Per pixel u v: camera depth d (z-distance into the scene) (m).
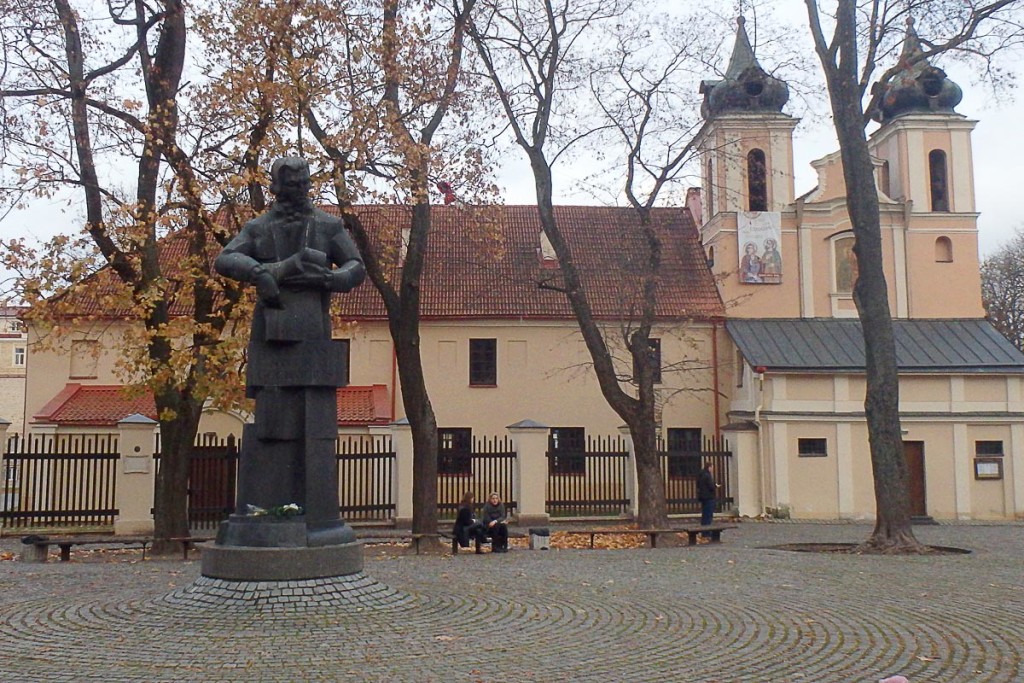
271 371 10.49
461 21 20.30
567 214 39.66
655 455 23.03
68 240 17.28
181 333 17.83
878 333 19.36
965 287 36.19
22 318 18.09
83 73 18.72
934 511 31.33
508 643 8.79
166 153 17.81
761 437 31.23
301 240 10.77
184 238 18.61
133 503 24.67
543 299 35.69
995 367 32.16
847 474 31.11
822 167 36.75
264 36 17.91
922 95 36.78
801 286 35.94
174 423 19.00
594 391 35.16
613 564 15.73
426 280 36.22
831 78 19.97
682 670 7.92
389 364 34.75
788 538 23.67
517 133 23.53
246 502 10.48
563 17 22.78
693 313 35.22
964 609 11.06
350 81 18.34
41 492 25.36
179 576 13.48
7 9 17.42
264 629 9.07
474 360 35.38
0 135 17.56
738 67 36.88
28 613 10.21
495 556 17.73
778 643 9.00
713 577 13.84
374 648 8.48
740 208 36.06
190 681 7.42
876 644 9.02
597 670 7.88
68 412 31.59
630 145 23.86
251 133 17.80
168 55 18.86
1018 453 31.64
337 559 10.32
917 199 36.38
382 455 27.38
